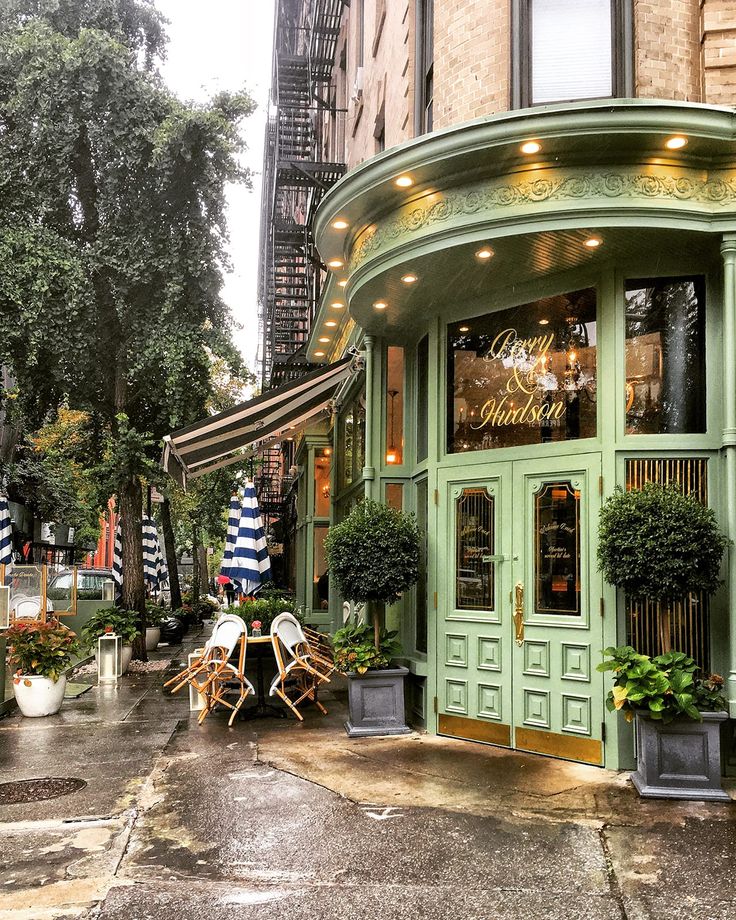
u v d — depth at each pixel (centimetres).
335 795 586
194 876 437
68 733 834
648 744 583
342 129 1834
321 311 1233
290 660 960
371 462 932
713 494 659
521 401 763
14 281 1330
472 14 773
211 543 3612
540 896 409
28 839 499
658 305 693
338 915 389
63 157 1373
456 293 805
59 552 3494
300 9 2222
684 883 424
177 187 1438
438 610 809
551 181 646
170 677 1324
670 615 656
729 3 692
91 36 1366
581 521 694
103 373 1567
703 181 642
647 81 707
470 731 766
